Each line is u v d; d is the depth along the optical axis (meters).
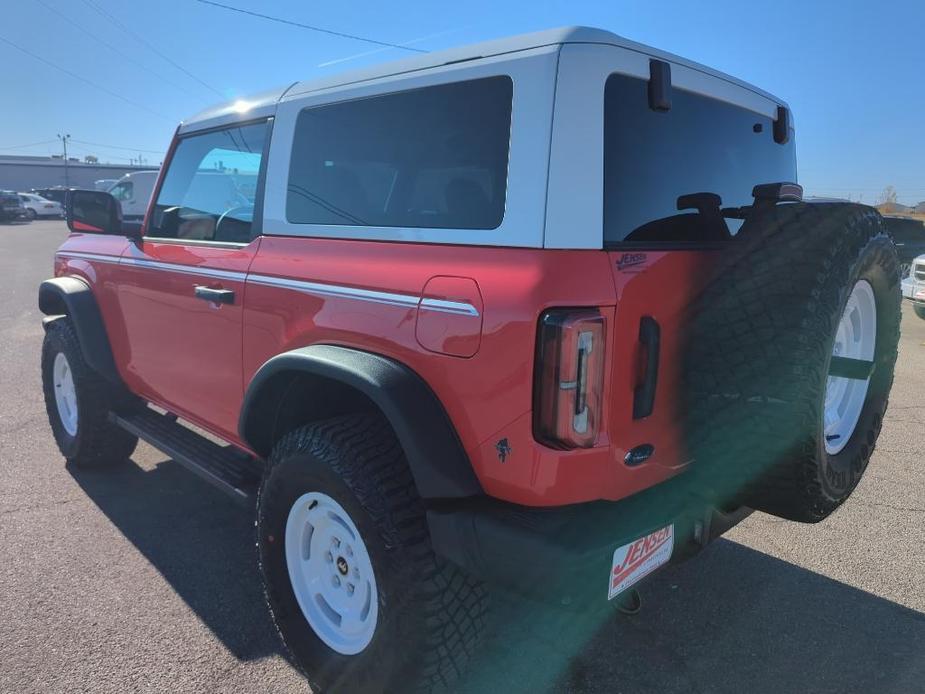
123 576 3.36
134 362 3.91
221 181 3.22
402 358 2.21
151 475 4.61
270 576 2.68
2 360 7.61
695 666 2.77
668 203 2.32
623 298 1.96
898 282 2.57
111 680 2.64
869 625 3.04
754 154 2.91
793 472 2.14
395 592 2.18
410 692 2.24
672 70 2.34
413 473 2.07
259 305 2.81
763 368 2.03
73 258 4.42
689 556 2.34
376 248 2.38
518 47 2.08
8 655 2.76
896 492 4.46
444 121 2.24
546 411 1.88
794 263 2.05
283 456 2.53
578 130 1.96
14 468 4.69
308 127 2.76
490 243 2.04
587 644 2.90
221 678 2.68
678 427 2.19
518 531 1.95
